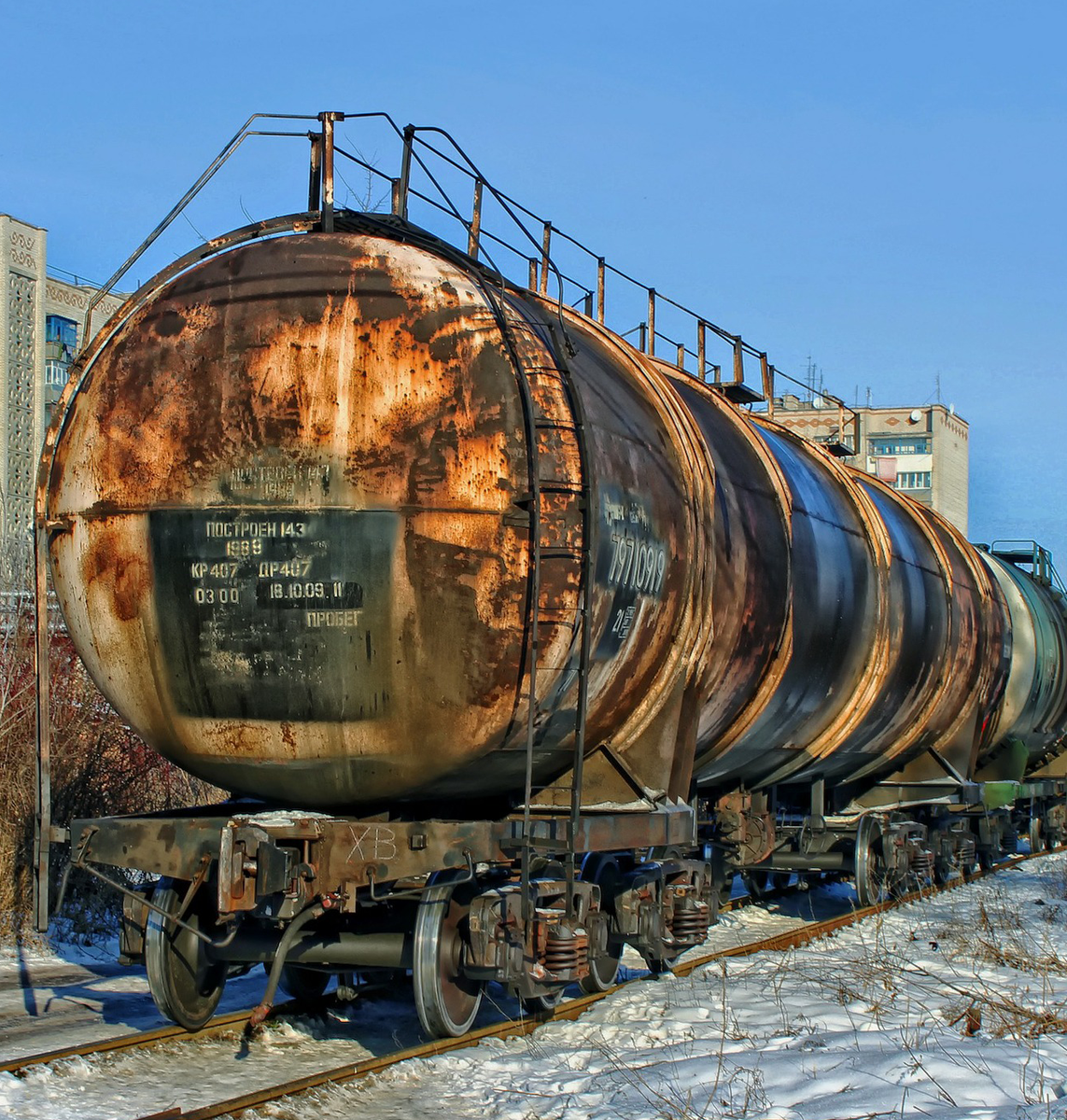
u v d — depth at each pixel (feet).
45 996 31.53
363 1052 26.48
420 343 25.05
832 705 43.55
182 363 25.67
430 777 25.53
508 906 25.44
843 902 53.62
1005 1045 25.23
